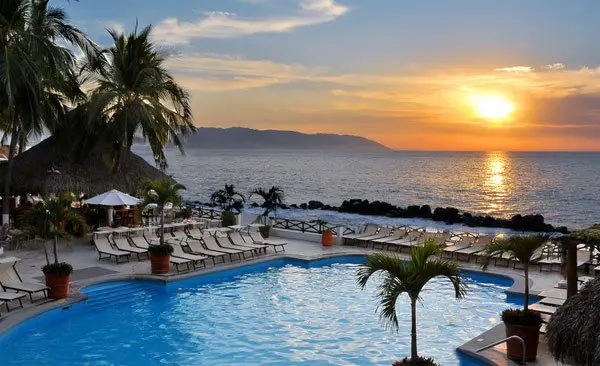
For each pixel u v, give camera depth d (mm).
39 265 16906
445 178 98000
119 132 24406
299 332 11898
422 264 7727
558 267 17531
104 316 12844
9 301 12203
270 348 10953
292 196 63781
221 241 19938
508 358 9812
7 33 20875
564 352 7664
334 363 10195
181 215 25688
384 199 60438
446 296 14953
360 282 8094
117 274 15773
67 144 24516
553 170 128125
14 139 21688
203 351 10773
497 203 55875
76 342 11195
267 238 23344
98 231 20359
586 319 7445
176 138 27359
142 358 10398
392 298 7742
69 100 26141
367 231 22766
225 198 29328
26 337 11430
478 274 17406
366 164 171875
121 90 25609
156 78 25938
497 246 10469
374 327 12250
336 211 46000
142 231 21719
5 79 19062
